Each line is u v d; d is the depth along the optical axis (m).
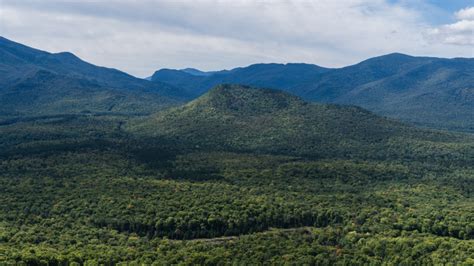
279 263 171.12
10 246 175.62
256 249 185.62
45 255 164.38
